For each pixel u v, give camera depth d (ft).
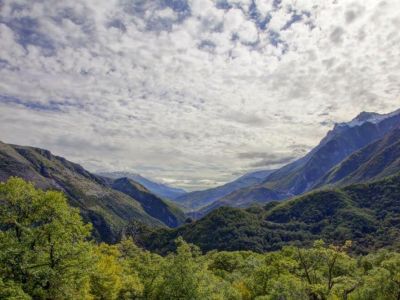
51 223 129.80
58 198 136.98
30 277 122.93
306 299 178.81
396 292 182.80
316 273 200.75
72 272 127.95
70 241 139.44
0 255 116.47
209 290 177.06
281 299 187.73
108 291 187.52
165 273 180.04
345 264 201.77
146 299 195.83
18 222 132.26
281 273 246.47
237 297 218.79
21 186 135.95
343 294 183.42
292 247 314.55
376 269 197.47
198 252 215.31
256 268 284.61
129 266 279.28
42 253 127.24
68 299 129.49
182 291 168.86
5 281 114.52
